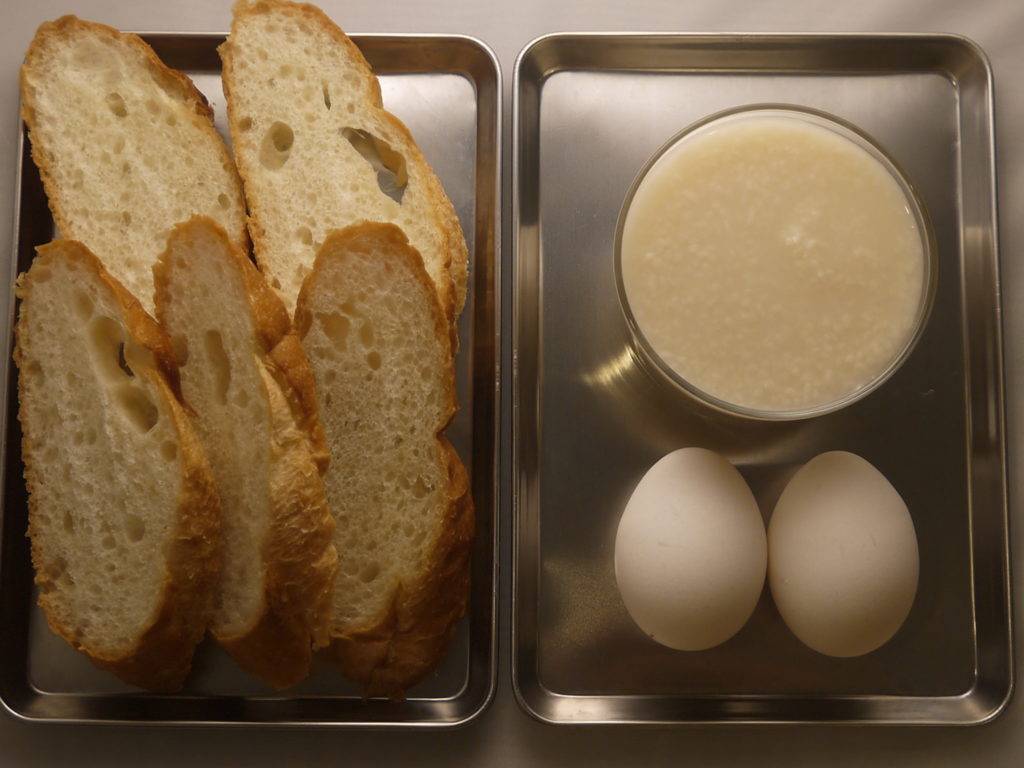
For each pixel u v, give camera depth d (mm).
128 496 300
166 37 350
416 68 359
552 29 363
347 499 312
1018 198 361
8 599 330
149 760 331
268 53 330
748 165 316
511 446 334
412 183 328
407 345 310
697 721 326
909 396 348
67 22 329
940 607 342
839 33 353
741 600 311
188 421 291
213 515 292
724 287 312
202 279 298
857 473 317
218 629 305
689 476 316
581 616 338
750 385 310
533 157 355
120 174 329
